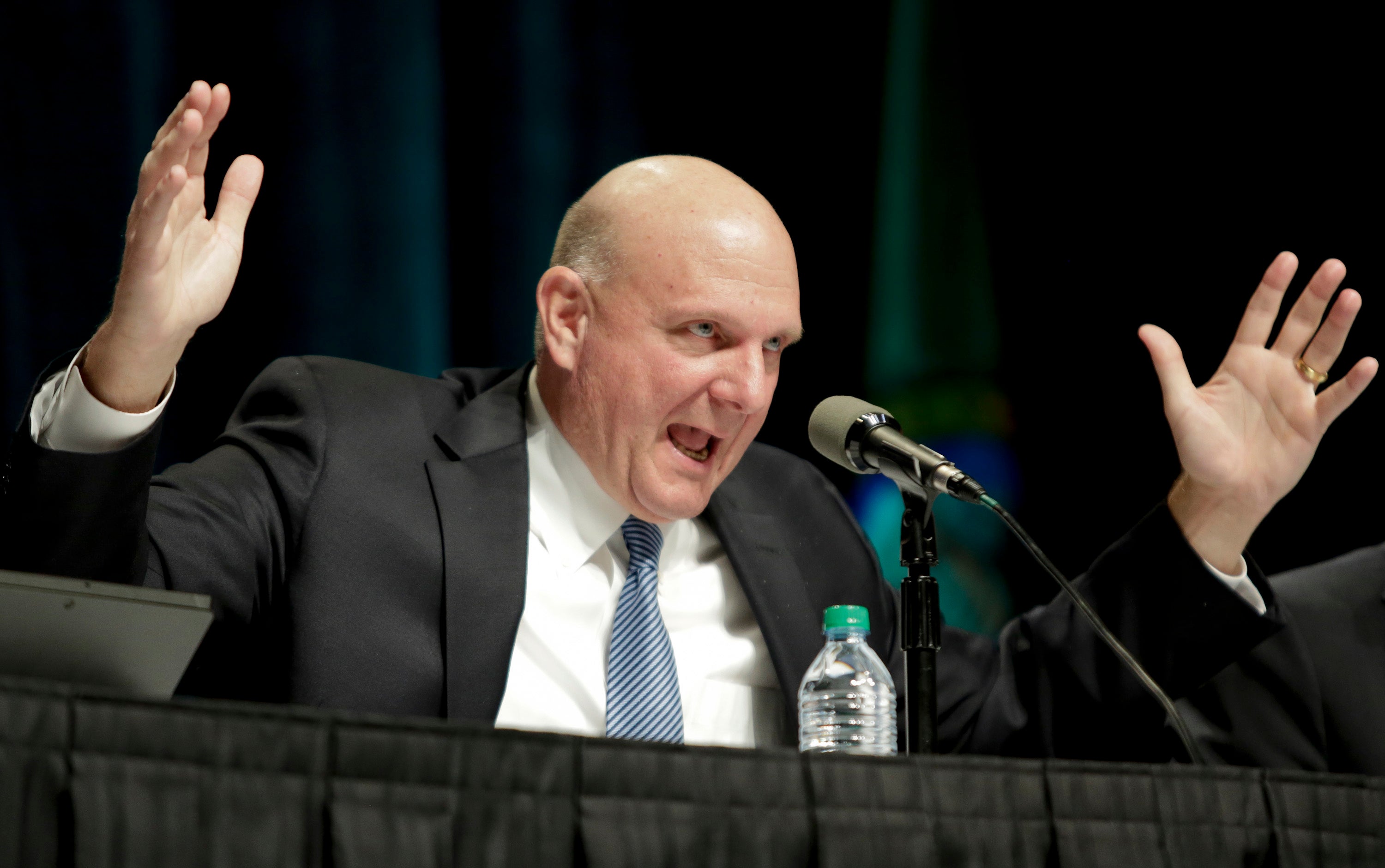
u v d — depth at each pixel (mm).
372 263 13430
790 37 14992
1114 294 14562
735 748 4383
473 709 6871
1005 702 7598
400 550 7160
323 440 7430
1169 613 6879
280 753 3889
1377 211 13406
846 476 14430
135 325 5379
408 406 7887
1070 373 14641
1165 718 6965
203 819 3756
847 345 14938
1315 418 6754
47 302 12219
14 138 12250
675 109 14680
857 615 6371
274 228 13211
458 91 13977
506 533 7375
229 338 13039
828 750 6348
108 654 4250
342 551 7074
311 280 13266
